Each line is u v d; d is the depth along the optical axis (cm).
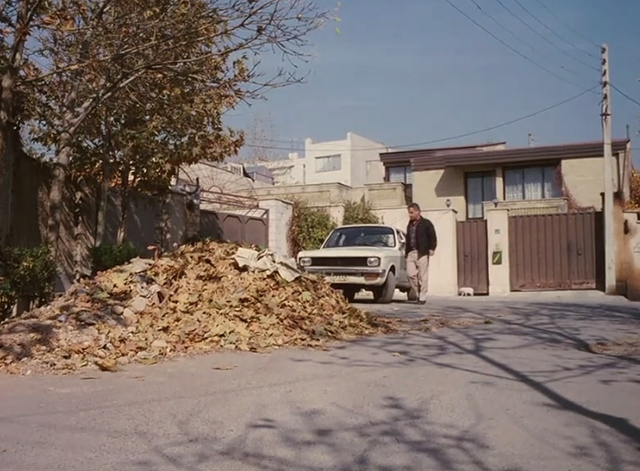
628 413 534
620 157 2858
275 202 2264
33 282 940
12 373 672
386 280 1535
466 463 422
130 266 974
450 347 844
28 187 1215
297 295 1000
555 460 427
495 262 1997
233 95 1238
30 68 1148
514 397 586
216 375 672
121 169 1493
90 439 465
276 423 507
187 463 419
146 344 788
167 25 1064
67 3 1091
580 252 1950
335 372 688
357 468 414
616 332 966
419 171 3186
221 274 995
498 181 3044
